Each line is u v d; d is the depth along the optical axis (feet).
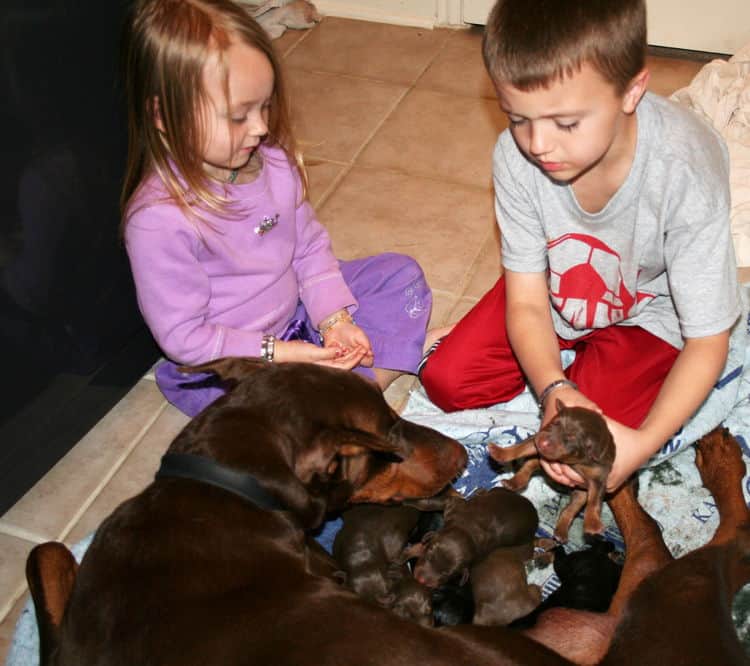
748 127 6.14
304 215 4.80
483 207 6.26
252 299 4.63
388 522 4.05
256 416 3.21
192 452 3.14
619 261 4.03
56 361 4.75
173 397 5.03
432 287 5.74
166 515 2.99
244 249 4.48
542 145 3.41
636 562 3.88
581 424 3.43
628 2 3.21
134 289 5.12
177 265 4.29
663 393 3.81
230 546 2.96
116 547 2.97
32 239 4.37
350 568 4.00
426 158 6.70
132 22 4.00
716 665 3.23
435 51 7.77
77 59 4.35
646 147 3.63
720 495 4.16
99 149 4.61
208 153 4.07
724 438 4.35
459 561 3.87
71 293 4.71
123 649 2.77
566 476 3.68
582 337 4.61
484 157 6.66
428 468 3.71
